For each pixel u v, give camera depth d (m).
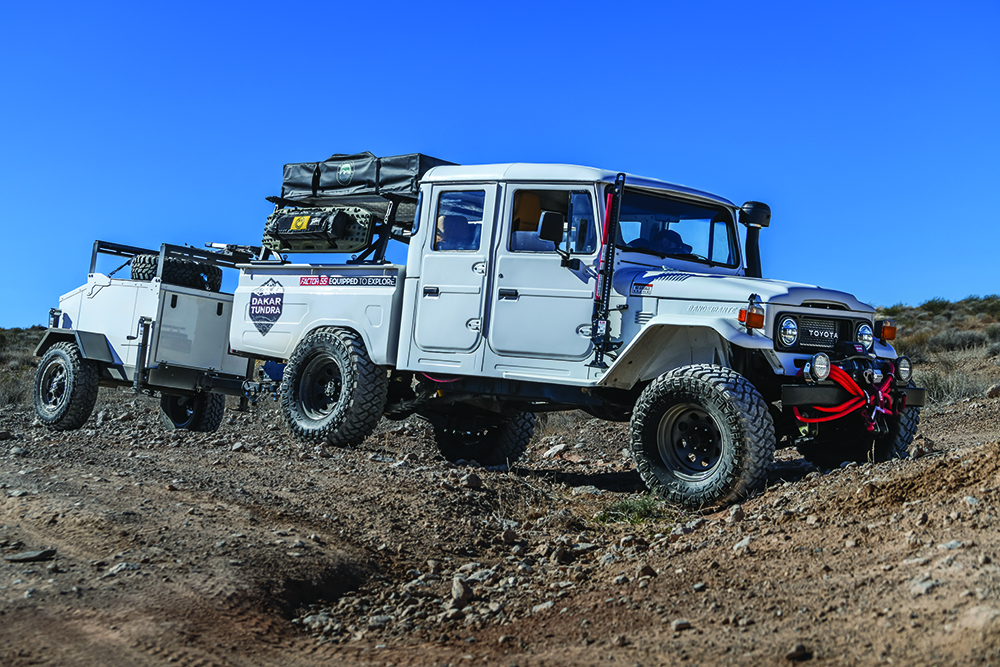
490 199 7.40
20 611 3.56
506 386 7.36
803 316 6.29
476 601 4.19
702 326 6.20
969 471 4.72
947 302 37.53
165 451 7.57
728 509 5.70
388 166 8.45
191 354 10.10
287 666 3.33
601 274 6.79
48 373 10.34
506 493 6.58
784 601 3.62
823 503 5.01
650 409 6.19
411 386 8.55
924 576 3.47
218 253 10.47
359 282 8.32
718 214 7.67
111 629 3.46
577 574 4.51
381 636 3.73
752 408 5.78
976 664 2.67
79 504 5.11
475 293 7.39
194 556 4.34
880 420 6.30
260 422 12.02
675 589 4.03
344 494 5.96
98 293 10.38
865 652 2.98
